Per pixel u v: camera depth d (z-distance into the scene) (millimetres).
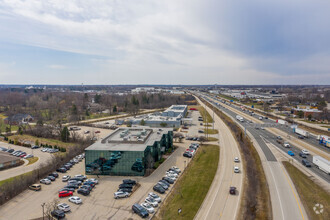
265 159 89062
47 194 62719
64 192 61375
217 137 122750
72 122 167250
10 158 85312
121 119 181375
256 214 53031
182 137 120312
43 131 129625
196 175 73500
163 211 54625
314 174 75250
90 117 196000
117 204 57781
